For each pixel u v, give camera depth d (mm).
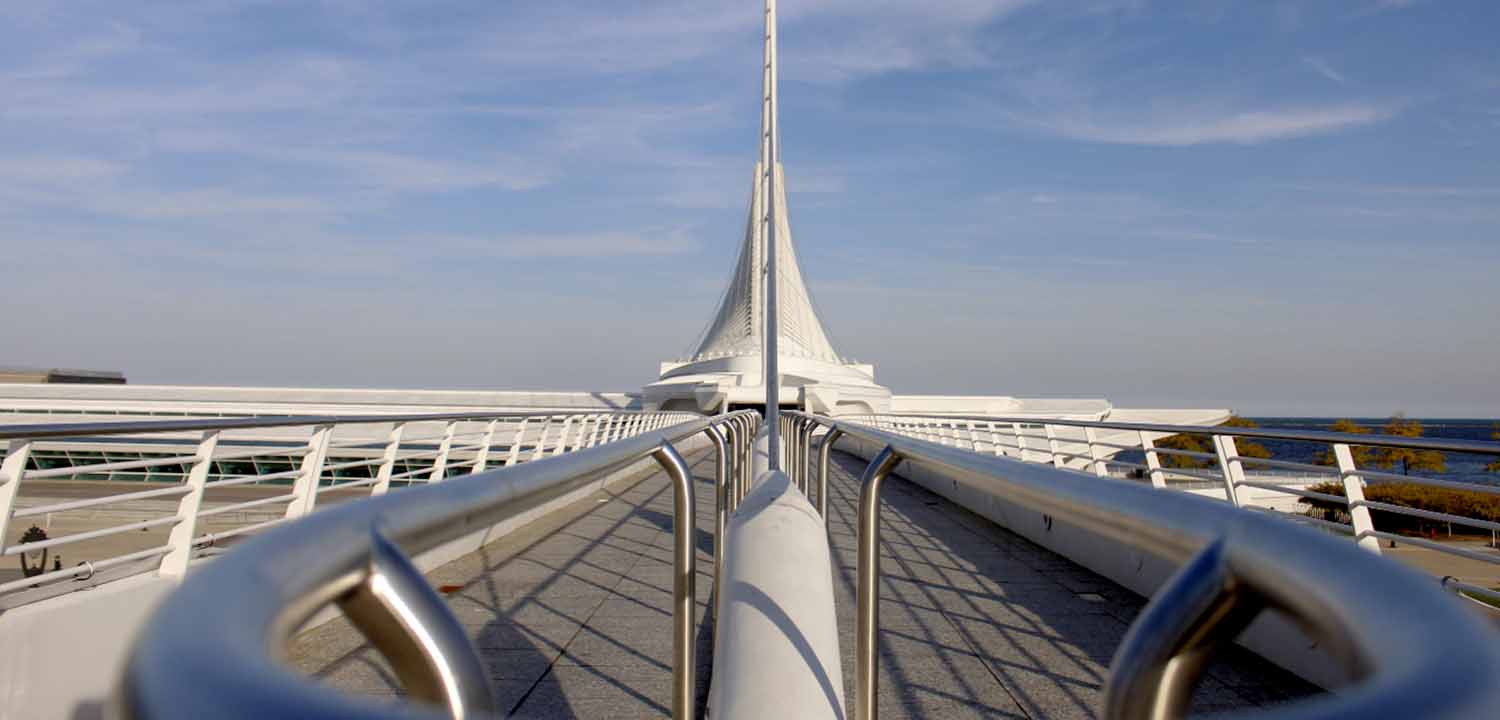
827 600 2449
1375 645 450
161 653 382
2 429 3742
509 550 8758
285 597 543
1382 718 327
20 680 3801
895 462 2588
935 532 9977
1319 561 565
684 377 55156
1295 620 575
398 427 7531
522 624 5801
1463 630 417
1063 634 5617
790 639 2250
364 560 681
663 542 9281
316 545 633
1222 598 654
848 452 28969
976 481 1639
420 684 691
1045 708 4305
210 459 5031
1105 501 956
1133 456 47438
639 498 13992
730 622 2355
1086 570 7727
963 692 4527
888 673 4832
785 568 2457
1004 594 6758
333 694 364
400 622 686
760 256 54625
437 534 897
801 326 61844
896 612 6184
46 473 4137
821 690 2162
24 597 4230
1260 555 624
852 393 52156
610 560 8172
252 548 584
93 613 4219
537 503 1403
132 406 45188
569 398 56344
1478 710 327
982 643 5406
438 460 8445
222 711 313
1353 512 4555
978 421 12219
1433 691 345
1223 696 4426
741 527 2639
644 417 20297
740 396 46938
